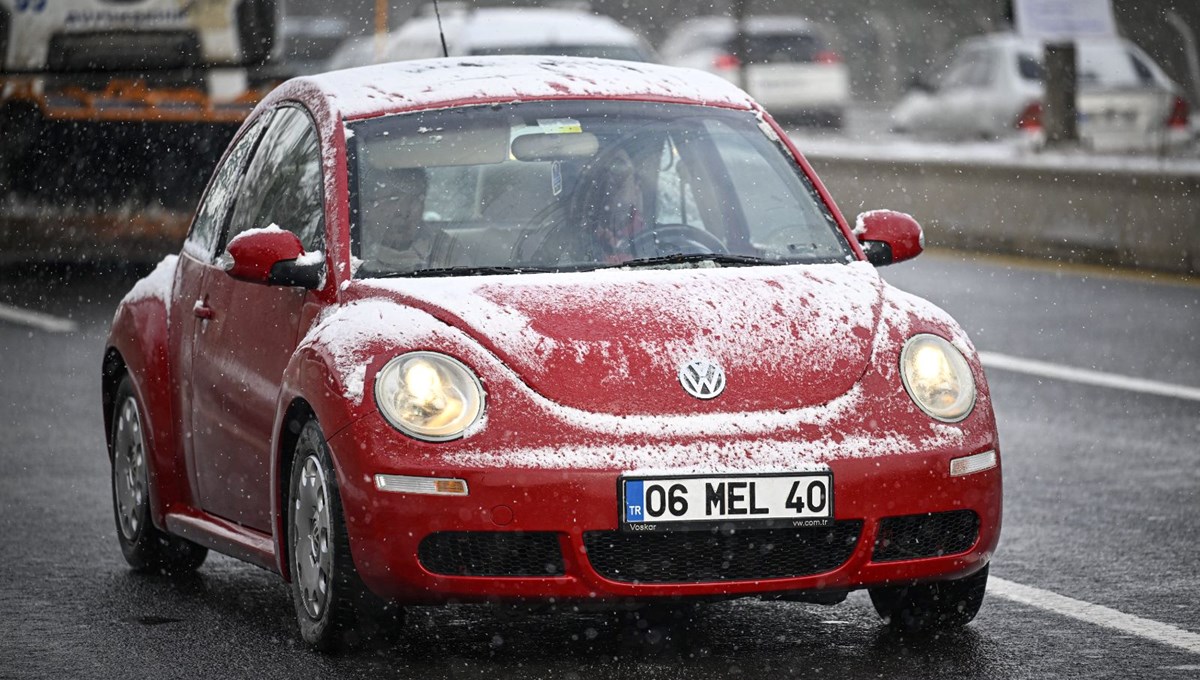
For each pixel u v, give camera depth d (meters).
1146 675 16.06
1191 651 16.89
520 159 18.70
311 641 17.09
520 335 16.19
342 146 18.67
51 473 27.22
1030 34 65.12
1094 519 23.08
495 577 15.65
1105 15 65.06
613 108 19.50
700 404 15.83
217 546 19.34
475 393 15.82
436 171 18.47
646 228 18.39
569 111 19.31
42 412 32.28
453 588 15.70
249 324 18.72
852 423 15.94
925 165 59.62
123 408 21.66
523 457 15.47
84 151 52.22
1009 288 47.34
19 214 52.62
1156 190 50.59
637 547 15.69
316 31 126.38
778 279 17.28
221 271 19.83
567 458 15.47
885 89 125.38
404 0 109.94
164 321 20.92
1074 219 53.38
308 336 17.11
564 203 18.39
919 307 17.42
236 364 18.83
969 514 16.33
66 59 52.44
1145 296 45.19
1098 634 17.56
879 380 16.31
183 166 52.47
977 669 16.34
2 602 19.77
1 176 52.28
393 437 15.69
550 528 15.41
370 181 18.31
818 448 15.72
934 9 124.44
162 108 52.22
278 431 17.36
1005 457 27.44
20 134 52.03
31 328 42.47
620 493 15.39
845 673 16.27
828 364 16.28
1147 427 29.61
